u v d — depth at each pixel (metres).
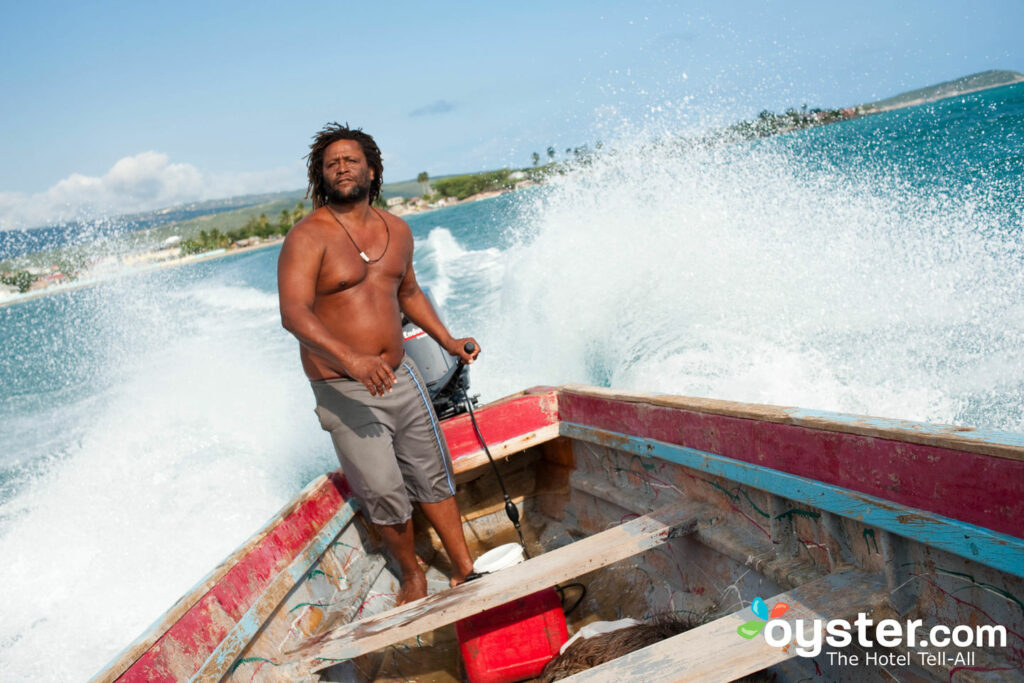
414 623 2.63
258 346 12.38
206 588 2.46
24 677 4.64
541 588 2.67
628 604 3.40
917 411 5.34
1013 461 1.63
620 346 7.34
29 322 21.55
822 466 2.24
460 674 3.14
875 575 2.18
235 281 24.52
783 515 2.54
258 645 2.63
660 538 2.79
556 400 3.96
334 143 3.02
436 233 19.61
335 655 2.63
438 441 3.42
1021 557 1.62
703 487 2.97
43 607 5.30
